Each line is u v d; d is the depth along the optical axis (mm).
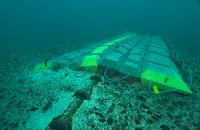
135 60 5617
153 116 3467
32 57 7027
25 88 4297
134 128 3150
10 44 10164
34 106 3602
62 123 2938
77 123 3084
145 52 6664
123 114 3441
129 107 3646
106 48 6004
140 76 4570
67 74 4672
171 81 4418
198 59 7473
